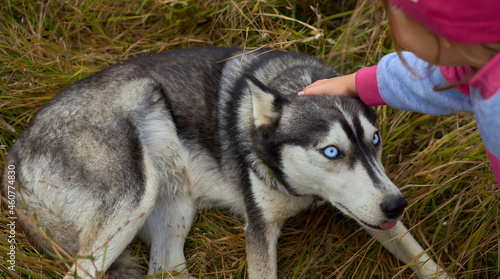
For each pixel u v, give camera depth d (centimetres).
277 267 310
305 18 425
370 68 252
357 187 242
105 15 427
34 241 287
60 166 283
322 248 314
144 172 286
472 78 164
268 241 290
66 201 281
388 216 234
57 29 421
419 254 281
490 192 298
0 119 352
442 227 308
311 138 251
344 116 247
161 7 425
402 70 229
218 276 307
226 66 316
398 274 281
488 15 142
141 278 292
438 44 160
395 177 336
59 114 293
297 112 258
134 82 309
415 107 232
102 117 291
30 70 378
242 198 310
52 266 274
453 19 145
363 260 302
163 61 325
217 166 312
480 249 291
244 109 290
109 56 407
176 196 323
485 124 162
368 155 246
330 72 302
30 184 289
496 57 154
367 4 379
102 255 268
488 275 291
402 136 362
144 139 304
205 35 426
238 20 409
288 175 270
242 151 289
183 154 316
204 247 320
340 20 426
